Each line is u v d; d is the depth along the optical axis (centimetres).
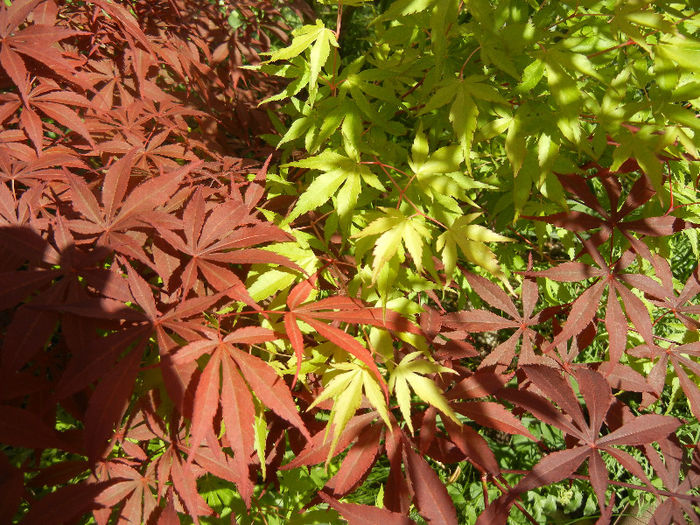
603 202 46
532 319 30
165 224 25
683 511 24
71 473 24
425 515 22
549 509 52
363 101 33
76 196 24
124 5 41
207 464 25
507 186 38
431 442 26
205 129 44
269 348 28
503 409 26
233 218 27
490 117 35
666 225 28
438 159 30
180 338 26
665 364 28
